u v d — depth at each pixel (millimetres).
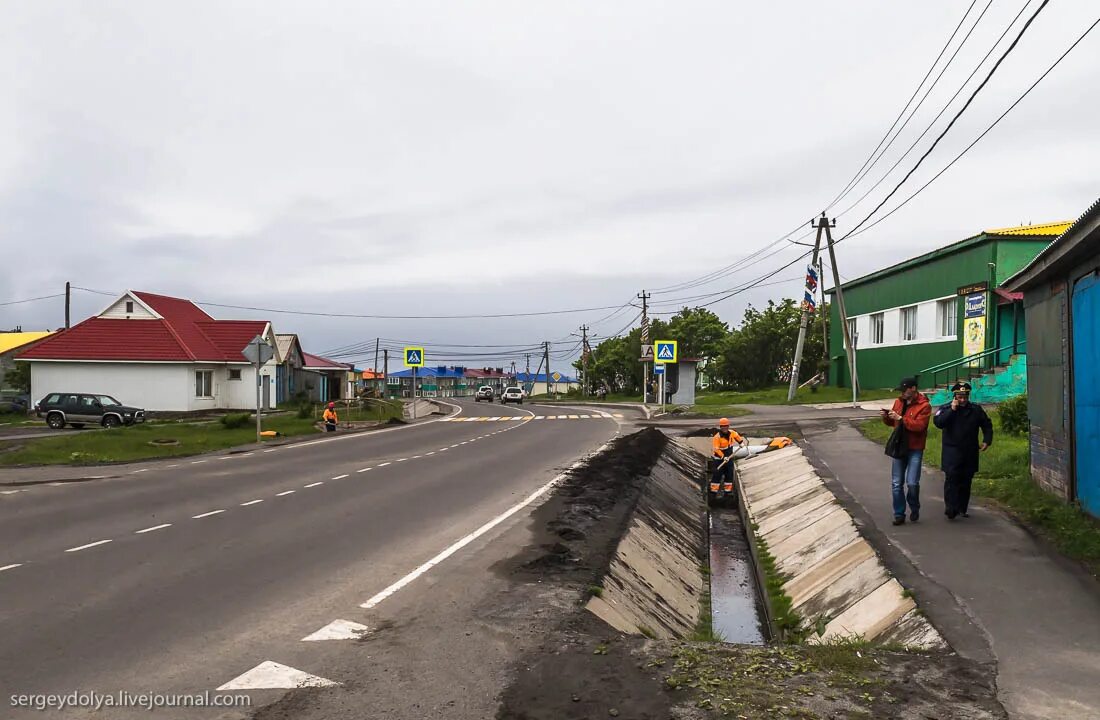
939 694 4918
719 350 63062
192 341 42094
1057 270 10156
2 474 16797
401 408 46281
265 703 4738
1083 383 9359
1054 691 4957
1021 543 8812
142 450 21750
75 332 41281
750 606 10250
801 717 4555
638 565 9773
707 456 25703
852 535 9781
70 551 9078
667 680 5117
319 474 16688
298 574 8016
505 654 5617
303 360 55750
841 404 35062
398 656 5570
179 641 5887
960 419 10031
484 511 11945
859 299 42531
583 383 89500
